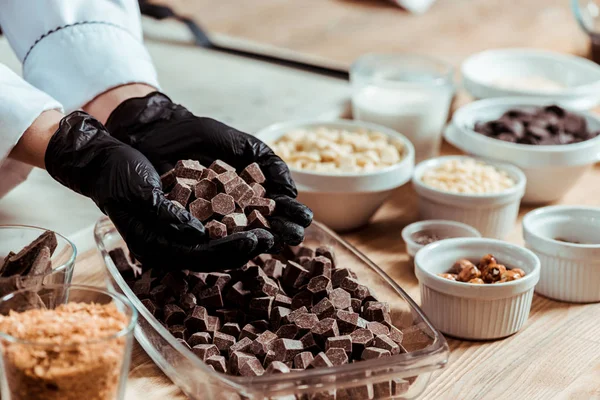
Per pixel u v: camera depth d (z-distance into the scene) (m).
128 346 0.75
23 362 0.71
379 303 0.97
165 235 0.88
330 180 1.22
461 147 1.43
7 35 1.24
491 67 1.81
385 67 1.69
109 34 1.20
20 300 0.79
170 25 2.13
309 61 1.93
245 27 2.15
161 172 1.06
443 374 0.95
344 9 2.33
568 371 0.96
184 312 0.96
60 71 1.17
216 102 1.67
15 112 1.00
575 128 1.46
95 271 1.15
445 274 1.05
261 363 0.89
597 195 1.47
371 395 0.84
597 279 1.10
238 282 1.00
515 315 1.02
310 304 0.97
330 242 1.11
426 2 2.36
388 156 1.31
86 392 0.72
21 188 1.32
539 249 1.12
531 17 2.32
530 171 1.36
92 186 0.93
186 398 0.89
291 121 1.50
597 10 1.97
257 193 0.97
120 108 1.10
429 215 1.30
